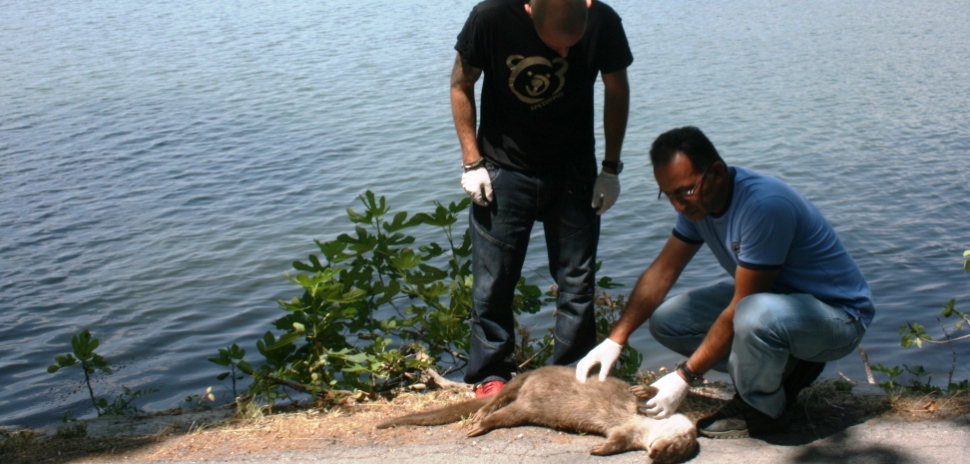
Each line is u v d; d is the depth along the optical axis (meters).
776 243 3.68
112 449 4.41
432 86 22.30
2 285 10.84
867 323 3.92
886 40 27.33
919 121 17.31
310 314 5.40
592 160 4.77
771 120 17.77
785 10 35.38
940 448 3.76
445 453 3.98
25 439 4.66
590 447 4.01
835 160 14.98
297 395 6.34
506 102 4.54
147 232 12.58
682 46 27.67
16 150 17.61
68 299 10.38
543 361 5.85
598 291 6.05
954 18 31.34
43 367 8.65
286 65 26.84
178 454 4.24
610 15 4.43
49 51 31.89
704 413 4.18
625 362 5.68
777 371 3.79
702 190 3.68
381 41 30.84
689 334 4.35
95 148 17.56
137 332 9.45
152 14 42.66
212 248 11.86
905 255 11.01
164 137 18.27
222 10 42.91
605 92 4.63
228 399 7.67
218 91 23.22
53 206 13.93
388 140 17.11
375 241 5.82
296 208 13.36
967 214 12.25
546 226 4.82
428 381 5.52
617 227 12.09
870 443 3.86
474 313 4.82
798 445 3.89
